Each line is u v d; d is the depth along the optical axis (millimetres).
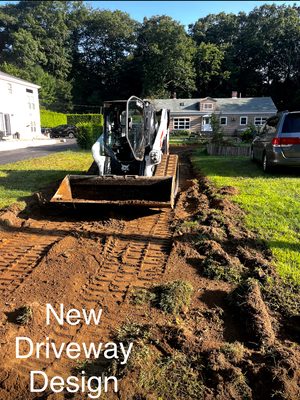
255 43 53719
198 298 3221
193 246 4293
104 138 6527
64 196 5750
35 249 4363
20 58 51094
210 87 54781
